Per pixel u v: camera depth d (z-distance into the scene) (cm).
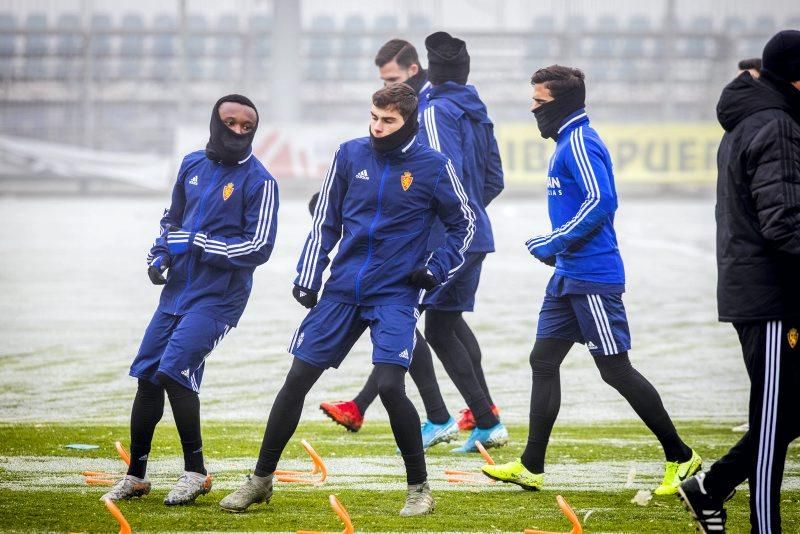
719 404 2712
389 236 1655
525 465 1823
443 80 2233
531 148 11756
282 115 11700
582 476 1944
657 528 1573
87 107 12469
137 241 7275
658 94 13112
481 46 12750
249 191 1730
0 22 13288
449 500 1753
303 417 2559
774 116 1377
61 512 1619
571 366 3297
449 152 2147
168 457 2062
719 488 1473
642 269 6012
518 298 4828
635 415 2581
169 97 12825
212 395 2800
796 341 1397
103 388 2862
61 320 4084
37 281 5253
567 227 1792
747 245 1402
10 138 11938
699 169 11944
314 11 15175
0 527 1524
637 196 12612
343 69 12862
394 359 1634
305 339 1658
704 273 5847
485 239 2194
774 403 1401
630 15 14900
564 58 12775
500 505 1717
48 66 12681
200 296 1709
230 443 2205
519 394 2845
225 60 12888
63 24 13100
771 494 1412
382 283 1652
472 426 2391
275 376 3069
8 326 3938
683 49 12962
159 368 1675
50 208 10381
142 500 1719
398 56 2308
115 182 13325
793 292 1391
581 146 1803
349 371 3173
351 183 1672
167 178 11844
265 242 1725
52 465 1966
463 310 2175
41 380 2969
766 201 1356
